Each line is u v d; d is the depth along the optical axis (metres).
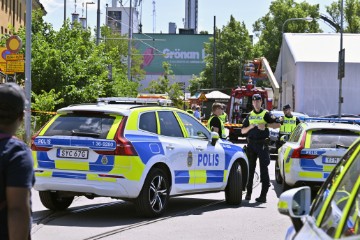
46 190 15.22
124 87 65.19
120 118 15.12
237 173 18.45
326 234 4.88
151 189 15.40
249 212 17.03
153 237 13.26
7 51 29.19
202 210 17.36
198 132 17.45
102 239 12.95
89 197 15.70
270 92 71.38
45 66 41.81
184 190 16.47
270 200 19.70
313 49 66.25
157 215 15.62
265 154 19.09
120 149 14.60
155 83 103.62
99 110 15.23
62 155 14.99
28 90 31.02
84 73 43.78
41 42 43.31
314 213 5.77
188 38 171.50
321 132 20.45
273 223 15.24
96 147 14.72
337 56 64.38
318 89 62.94
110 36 103.06
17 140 5.18
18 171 5.03
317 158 19.94
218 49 126.69
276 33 127.06
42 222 14.83
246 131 19.36
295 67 63.25
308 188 6.07
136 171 14.74
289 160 20.44
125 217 15.69
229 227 14.62
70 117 15.45
